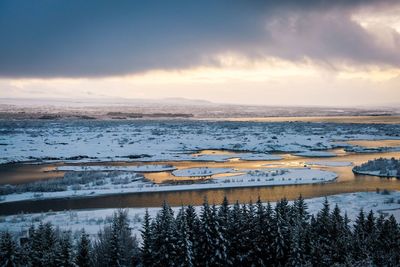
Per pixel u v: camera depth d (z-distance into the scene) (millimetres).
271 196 77250
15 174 107438
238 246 42375
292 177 94438
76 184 90625
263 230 42656
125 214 59719
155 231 41219
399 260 37438
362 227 43531
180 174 103750
